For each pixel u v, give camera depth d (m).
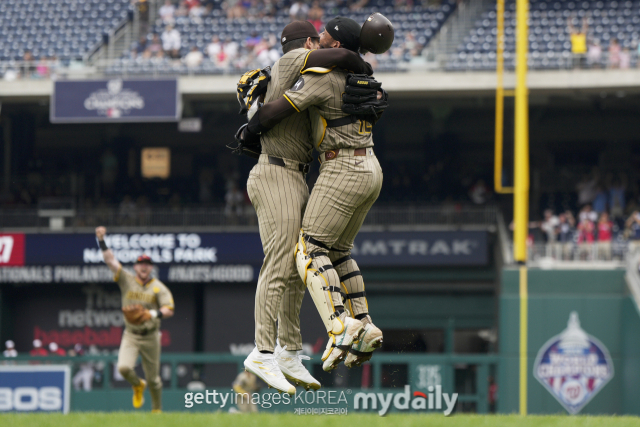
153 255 50.41
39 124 62.59
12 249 50.53
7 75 53.28
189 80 51.88
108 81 51.31
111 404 36.19
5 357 35.56
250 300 50.31
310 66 10.81
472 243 49.69
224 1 64.69
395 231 50.22
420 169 62.66
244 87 11.77
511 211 57.47
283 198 11.34
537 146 62.06
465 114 61.66
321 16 61.47
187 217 51.47
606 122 61.00
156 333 21.73
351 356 11.28
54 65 55.41
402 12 61.50
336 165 10.99
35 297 51.97
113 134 62.59
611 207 54.00
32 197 58.28
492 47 56.41
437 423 11.02
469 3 61.38
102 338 51.47
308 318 46.47
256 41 58.00
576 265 45.44
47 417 12.27
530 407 43.16
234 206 54.97
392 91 51.41
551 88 50.34
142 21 61.88
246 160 64.12
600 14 59.09
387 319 52.38
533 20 59.16
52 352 49.75
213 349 50.25
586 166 60.69
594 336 44.03
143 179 62.72
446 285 51.94
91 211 52.81
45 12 63.75
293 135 11.34
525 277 45.12
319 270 11.01
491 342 51.88
